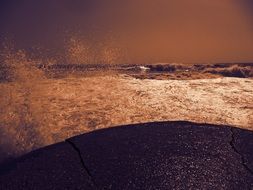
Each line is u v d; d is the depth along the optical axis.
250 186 1.82
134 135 2.54
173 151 2.22
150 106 3.95
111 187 1.80
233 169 1.99
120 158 2.12
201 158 2.12
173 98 4.47
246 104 4.17
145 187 1.79
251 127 3.04
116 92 4.84
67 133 2.77
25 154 2.24
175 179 1.87
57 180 1.87
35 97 3.84
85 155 2.18
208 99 4.45
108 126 3.01
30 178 1.90
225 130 2.66
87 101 4.12
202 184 1.83
